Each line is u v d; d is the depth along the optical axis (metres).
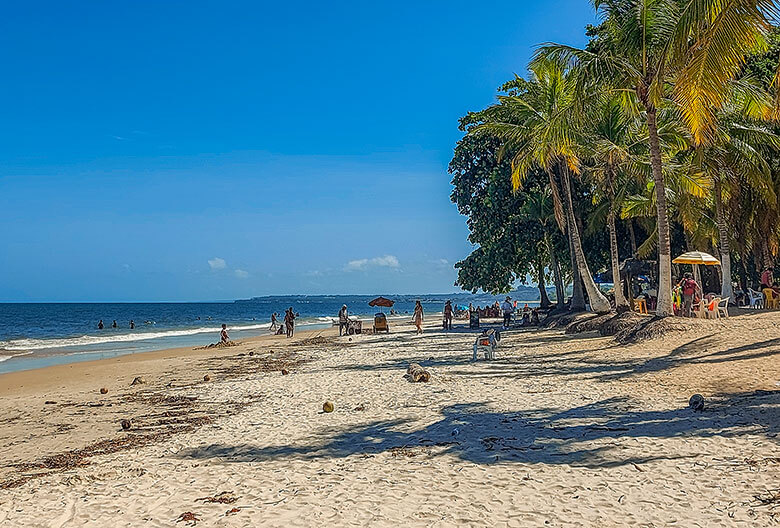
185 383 17.55
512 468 7.06
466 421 9.75
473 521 5.48
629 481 6.39
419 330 35.38
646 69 18.77
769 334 15.75
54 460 8.82
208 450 8.80
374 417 10.57
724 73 11.27
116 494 6.74
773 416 8.55
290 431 9.80
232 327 63.69
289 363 22.09
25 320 87.38
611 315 25.16
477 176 40.09
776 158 27.12
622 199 30.42
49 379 20.28
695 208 29.38
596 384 12.71
